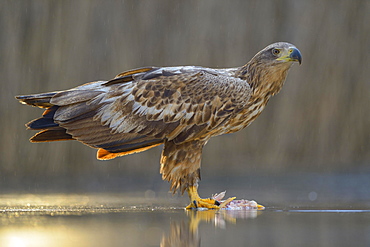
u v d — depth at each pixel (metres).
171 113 9.67
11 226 7.68
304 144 20.77
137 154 19.20
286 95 20.67
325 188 14.07
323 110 20.95
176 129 9.71
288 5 21.06
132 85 9.77
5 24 18.69
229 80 9.87
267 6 20.91
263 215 8.91
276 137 20.52
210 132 9.87
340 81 21.14
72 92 9.77
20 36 18.77
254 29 20.80
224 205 9.86
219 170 19.12
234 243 6.56
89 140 9.67
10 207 9.96
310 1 21.19
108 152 10.09
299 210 9.60
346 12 21.38
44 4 18.98
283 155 20.53
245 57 20.70
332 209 9.67
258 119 20.41
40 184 14.77
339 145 21.05
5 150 18.22
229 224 7.91
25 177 16.80
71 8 19.22
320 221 8.23
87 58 19.36
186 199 11.60
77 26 19.25
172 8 20.31
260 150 20.39
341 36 21.27
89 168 18.69
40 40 18.92
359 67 21.42
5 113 18.38
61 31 19.09
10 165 18.20
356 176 17.20
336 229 7.53
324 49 21.16
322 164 20.69
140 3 20.02
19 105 18.44
